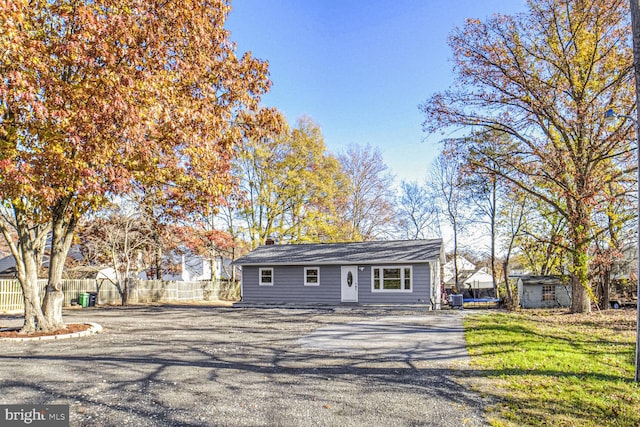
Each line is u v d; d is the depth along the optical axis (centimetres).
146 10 1045
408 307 2231
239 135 1266
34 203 1155
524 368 801
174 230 3058
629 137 1797
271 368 818
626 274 2989
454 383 706
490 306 2888
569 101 1956
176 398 625
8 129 986
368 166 4253
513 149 2306
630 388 681
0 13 729
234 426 520
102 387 680
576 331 1355
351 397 632
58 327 1292
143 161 1115
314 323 1564
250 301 2620
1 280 2234
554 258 2733
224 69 1240
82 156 943
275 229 3609
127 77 901
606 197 1845
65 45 899
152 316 1864
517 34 2011
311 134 3600
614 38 1916
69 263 3169
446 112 2088
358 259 2406
